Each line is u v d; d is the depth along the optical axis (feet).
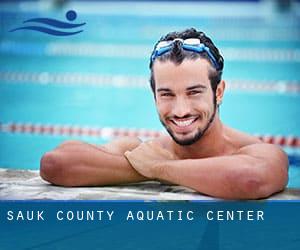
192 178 11.08
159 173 11.39
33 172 13.04
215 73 10.99
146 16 46.68
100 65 30.71
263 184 10.87
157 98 11.07
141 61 31.81
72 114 21.54
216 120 11.47
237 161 11.02
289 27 42.75
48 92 24.99
